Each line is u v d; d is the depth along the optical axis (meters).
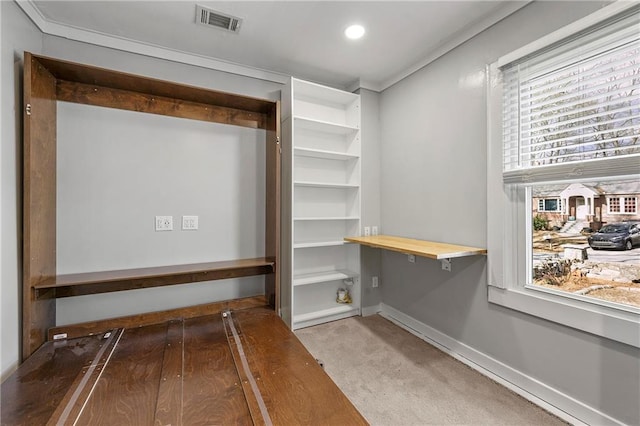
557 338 1.70
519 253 1.93
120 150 2.21
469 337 2.23
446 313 2.43
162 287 2.36
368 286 3.17
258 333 1.93
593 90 1.55
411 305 2.81
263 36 2.24
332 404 1.18
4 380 1.52
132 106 2.23
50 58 1.75
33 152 1.74
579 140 1.63
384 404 1.77
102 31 2.14
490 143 2.04
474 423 1.62
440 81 2.46
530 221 1.91
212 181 2.54
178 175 2.41
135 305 2.27
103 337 1.90
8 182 1.60
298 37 2.26
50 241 1.94
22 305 1.68
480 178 2.14
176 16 1.99
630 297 1.49
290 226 2.61
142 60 2.32
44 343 1.83
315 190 3.04
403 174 2.89
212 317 2.25
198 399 1.22
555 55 1.69
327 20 2.05
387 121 3.10
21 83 1.73
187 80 2.48
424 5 1.90
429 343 2.55
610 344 1.49
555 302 1.69
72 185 2.08
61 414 1.16
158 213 2.34
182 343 1.78
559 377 1.69
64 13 1.93
